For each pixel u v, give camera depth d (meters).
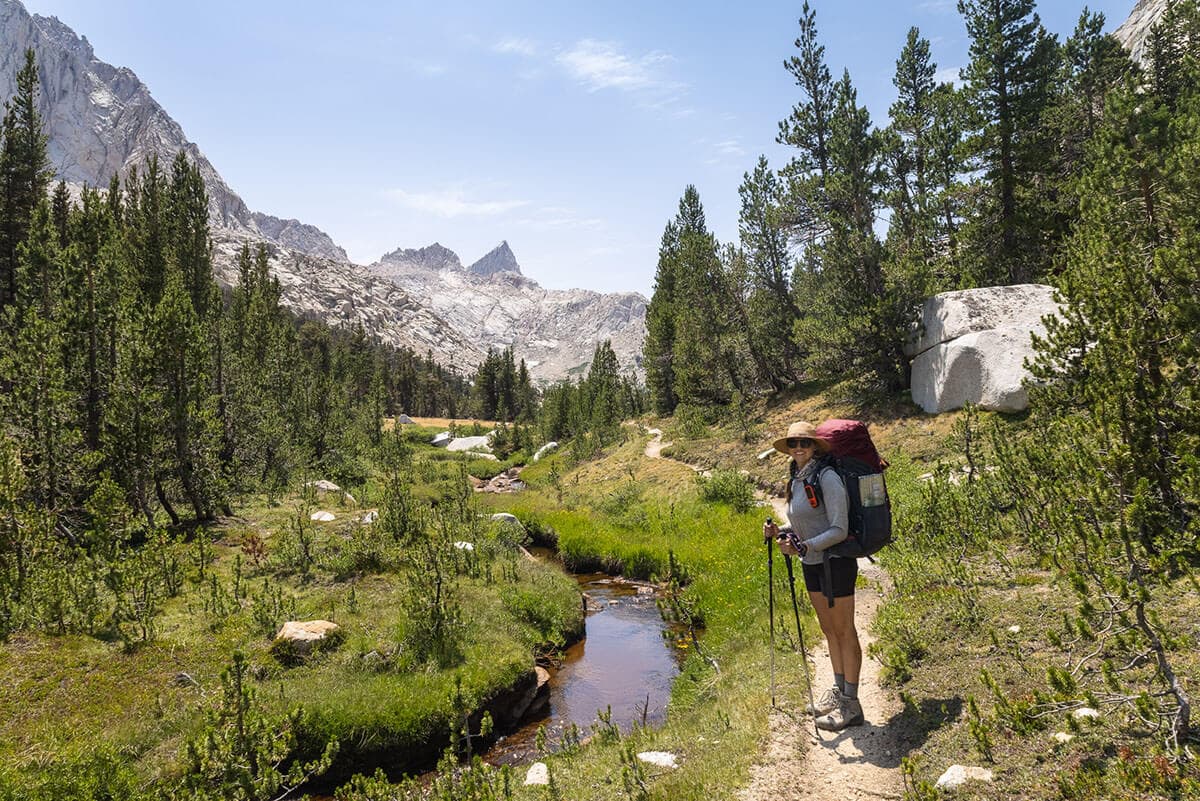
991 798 4.02
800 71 37.12
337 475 37.56
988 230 31.11
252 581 15.56
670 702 10.20
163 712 9.42
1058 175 30.61
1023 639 6.17
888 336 25.56
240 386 30.70
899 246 30.53
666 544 21.05
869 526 5.29
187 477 21.56
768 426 32.56
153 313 21.50
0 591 11.75
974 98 31.62
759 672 8.45
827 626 5.70
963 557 9.34
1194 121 19.83
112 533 15.02
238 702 6.78
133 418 19.59
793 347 37.81
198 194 42.00
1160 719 3.84
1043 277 27.28
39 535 13.25
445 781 6.23
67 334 19.67
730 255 39.69
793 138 37.47
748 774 5.30
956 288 29.72
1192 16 29.00
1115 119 23.30
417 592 12.91
